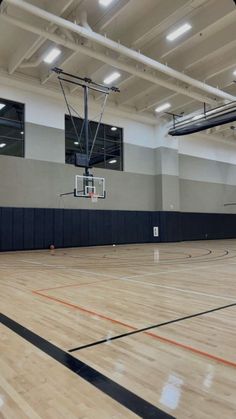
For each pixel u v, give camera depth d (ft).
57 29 27.76
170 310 11.49
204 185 55.77
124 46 27.94
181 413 5.27
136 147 47.62
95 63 33.88
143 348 8.04
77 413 5.31
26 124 37.73
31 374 6.73
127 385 6.22
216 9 25.13
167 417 5.16
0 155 36.09
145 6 25.55
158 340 8.57
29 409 5.46
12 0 22.04
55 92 38.37
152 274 19.90
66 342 8.50
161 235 48.62
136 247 41.11
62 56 32.35
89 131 42.86
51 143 39.63
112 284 16.61
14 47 31.60
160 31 27.30
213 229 56.65
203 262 25.90
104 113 44.16
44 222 38.63
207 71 33.94
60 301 12.93
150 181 49.06
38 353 7.81
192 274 19.77
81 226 41.68
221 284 16.43
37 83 36.76
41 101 38.86
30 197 37.91
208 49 29.94
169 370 6.84
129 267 23.18
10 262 26.58
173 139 50.08
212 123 39.22
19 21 24.62
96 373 6.73
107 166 44.75
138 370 6.85
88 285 16.39
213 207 56.95
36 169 38.45
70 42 27.50
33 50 29.81
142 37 27.61
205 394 5.88
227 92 39.42
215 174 57.67
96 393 5.94
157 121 48.37
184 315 10.85
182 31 26.45
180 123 45.47
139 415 5.22
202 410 5.37
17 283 17.17
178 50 31.42
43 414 5.31
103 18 26.37
